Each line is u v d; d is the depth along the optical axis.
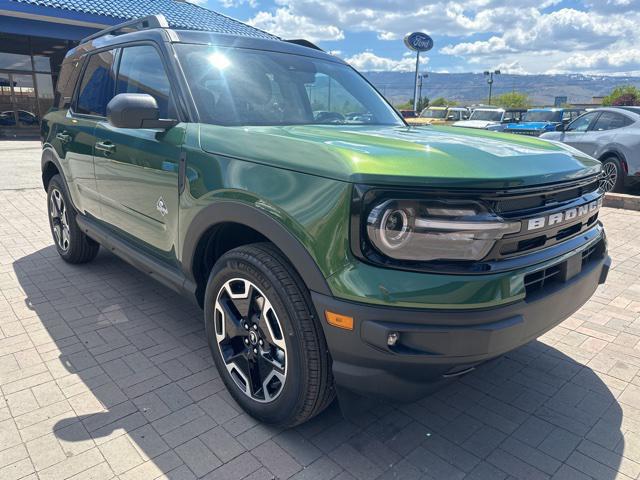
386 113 3.58
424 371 1.89
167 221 2.81
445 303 1.81
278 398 2.26
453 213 1.81
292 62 3.39
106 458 2.18
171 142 2.70
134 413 2.49
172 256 2.88
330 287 1.93
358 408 2.14
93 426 2.39
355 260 1.88
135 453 2.22
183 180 2.60
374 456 2.25
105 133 3.37
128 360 2.99
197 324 3.47
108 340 3.22
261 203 2.15
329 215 1.91
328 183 1.92
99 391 2.67
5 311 3.62
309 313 2.07
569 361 3.09
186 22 19.28
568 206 2.17
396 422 2.49
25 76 21.27
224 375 2.57
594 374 2.95
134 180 3.06
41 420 2.42
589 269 2.42
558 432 2.44
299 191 2.02
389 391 1.95
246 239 2.70
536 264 2.02
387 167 1.85
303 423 2.43
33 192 7.96
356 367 1.95
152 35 3.17
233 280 2.37
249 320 2.36
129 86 3.32
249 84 3.03
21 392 2.64
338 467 2.18
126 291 4.01
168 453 2.23
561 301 2.17
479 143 2.36
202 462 2.18
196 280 2.73
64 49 21.52
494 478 2.14
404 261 1.85
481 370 2.98
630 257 5.18
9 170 10.30
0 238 5.45
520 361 3.09
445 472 2.17
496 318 1.88
